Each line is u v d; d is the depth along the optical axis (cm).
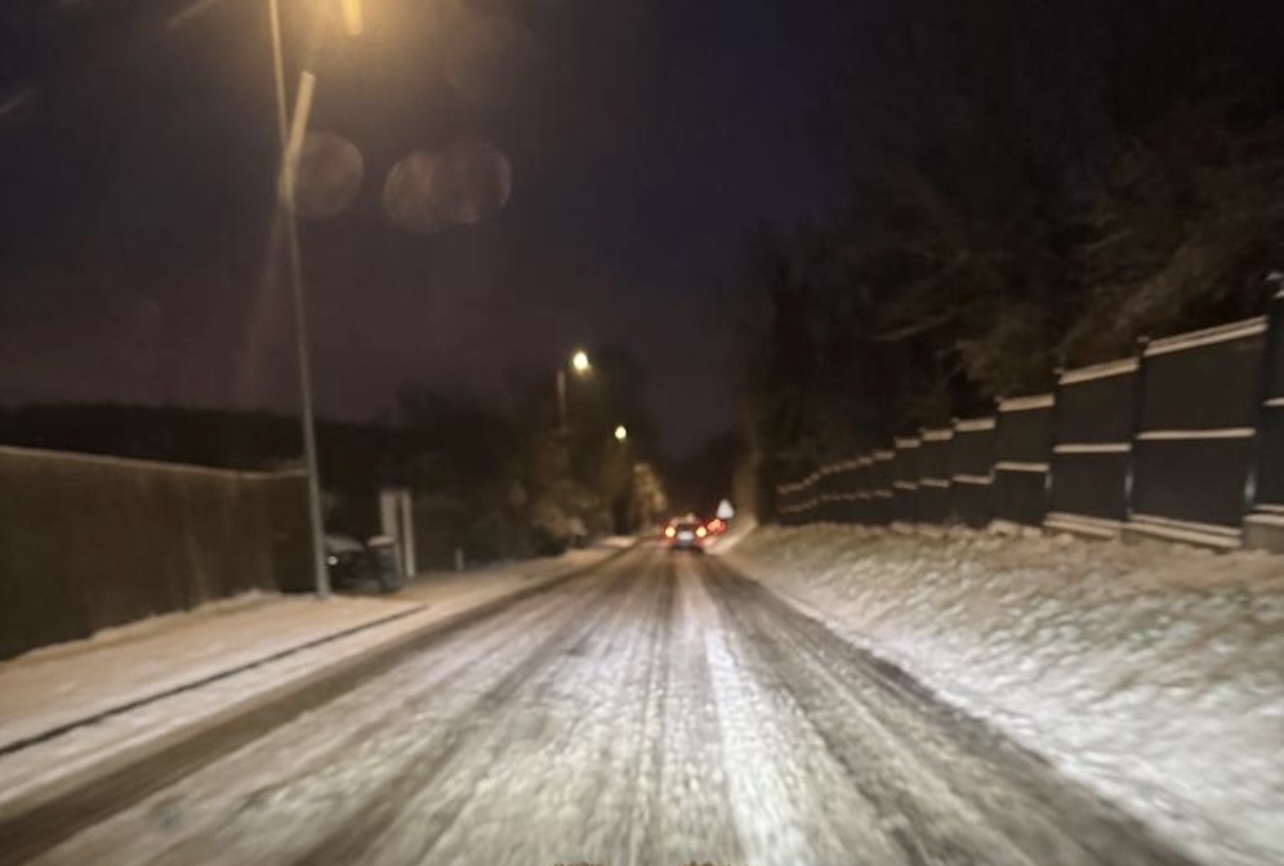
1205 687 693
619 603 1897
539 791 606
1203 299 1427
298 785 629
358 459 3575
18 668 1105
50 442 3069
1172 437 1080
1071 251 2002
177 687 983
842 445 3853
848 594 1733
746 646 1236
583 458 6244
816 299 4394
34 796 627
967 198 2181
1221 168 1436
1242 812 528
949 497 1917
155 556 1503
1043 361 2016
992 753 678
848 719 793
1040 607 1048
